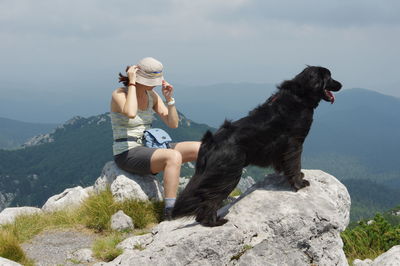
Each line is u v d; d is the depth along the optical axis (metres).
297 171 5.73
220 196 5.51
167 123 7.01
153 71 6.71
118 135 6.85
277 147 5.62
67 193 7.91
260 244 5.55
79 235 6.72
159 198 7.05
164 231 5.97
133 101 6.62
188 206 5.49
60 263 6.15
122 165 6.90
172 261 5.41
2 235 6.27
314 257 5.61
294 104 5.62
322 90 5.65
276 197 5.74
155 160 6.67
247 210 5.68
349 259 6.80
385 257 5.88
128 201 6.91
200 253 5.45
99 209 6.89
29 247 6.49
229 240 5.49
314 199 5.75
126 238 6.50
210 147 5.54
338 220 5.67
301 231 5.59
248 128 5.55
